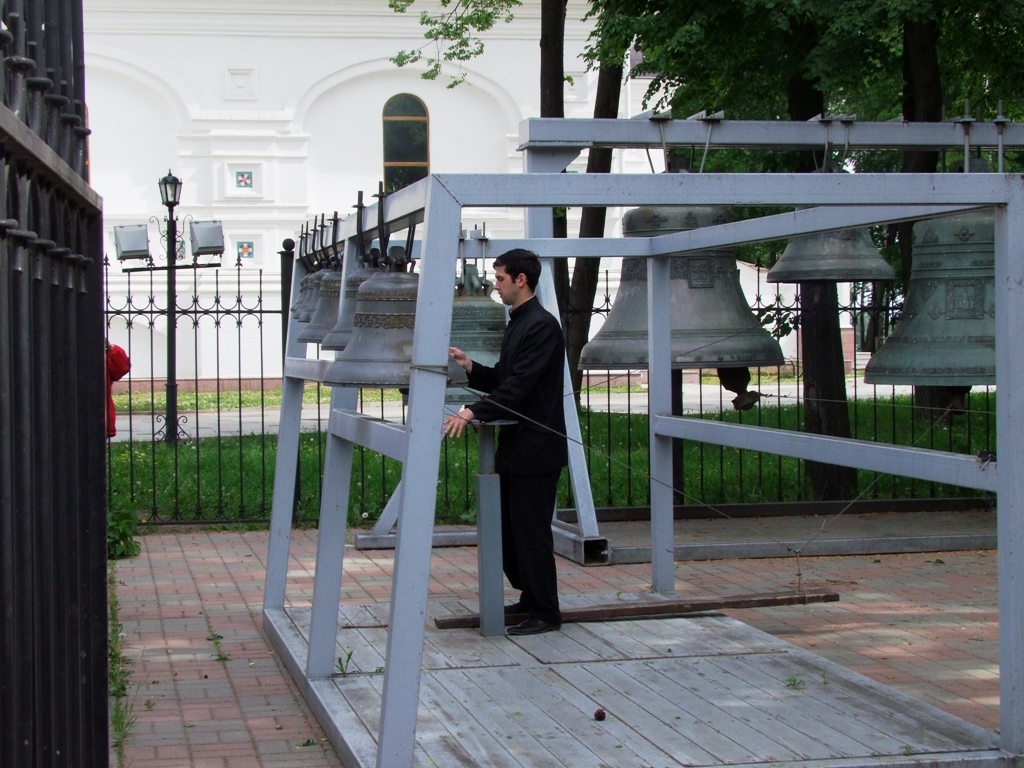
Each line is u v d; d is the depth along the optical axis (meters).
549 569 5.26
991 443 10.96
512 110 23.86
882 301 9.41
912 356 5.37
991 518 8.47
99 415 3.04
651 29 8.70
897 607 6.12
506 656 4.89
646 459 10.99
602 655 4.88
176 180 13.48
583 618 5.46
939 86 8.29
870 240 6.18
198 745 4.17
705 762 3.63
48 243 2.32
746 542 7.45
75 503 2.70
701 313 6.16
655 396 5.89
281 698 4.70
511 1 14.02
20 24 2.26
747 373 6.40
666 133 5.46
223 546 8.02
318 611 4.61
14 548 2.11
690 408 16.58
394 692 3.35
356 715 4.14
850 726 3.96
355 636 5.25
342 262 5.12
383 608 5.81
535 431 5.16
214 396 20.88
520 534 5.23
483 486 5.23
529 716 4.11
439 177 3.37
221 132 22.98
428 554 3.36
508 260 5.07
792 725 3.98
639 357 6.42
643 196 3.56
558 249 6.22
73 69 2.83
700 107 11.10
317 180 23.56
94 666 3.05
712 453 11.79
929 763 3.59
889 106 14.40
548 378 5.17
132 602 6.41
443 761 3.66
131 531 7.71
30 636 2.16
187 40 22.86
